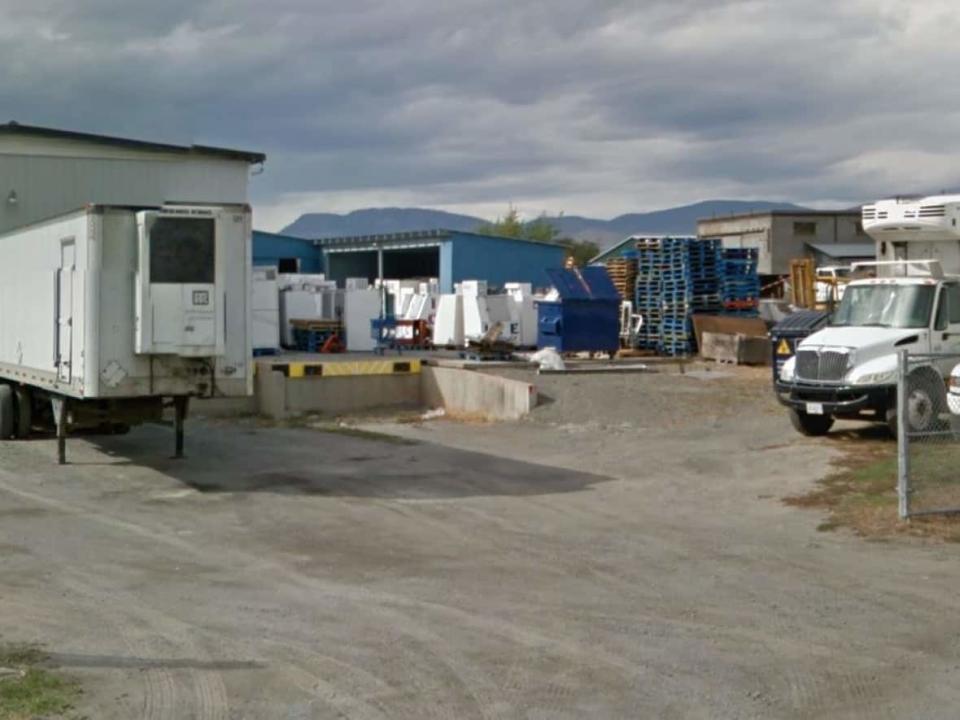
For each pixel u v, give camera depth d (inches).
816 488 609.3
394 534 519.5
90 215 623.5
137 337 626.8
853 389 759.1
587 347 1325.0
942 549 470.3
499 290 1822.1
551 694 292.5
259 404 1041.5
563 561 458.0
